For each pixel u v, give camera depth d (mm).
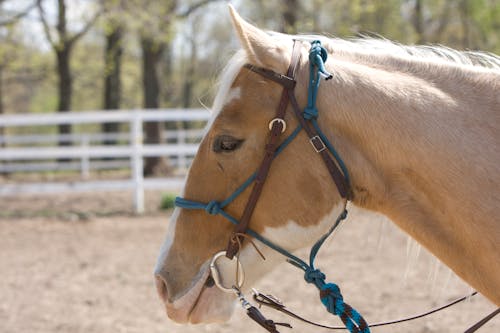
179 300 2986
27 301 7742
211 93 3232
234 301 3080
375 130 2855
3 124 13969
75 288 8266
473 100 2854
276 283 8281
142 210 13797
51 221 12953
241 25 2832
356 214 3186
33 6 19375
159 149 13914
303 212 2873
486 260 2738
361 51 3119
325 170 2869
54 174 22656
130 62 35156
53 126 39531
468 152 2742
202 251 3010
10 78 29375
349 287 8000
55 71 29156
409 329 6402
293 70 2900
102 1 18047
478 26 25969
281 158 2871
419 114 2826
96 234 11680
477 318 6719
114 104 29984
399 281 8195
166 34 19484
